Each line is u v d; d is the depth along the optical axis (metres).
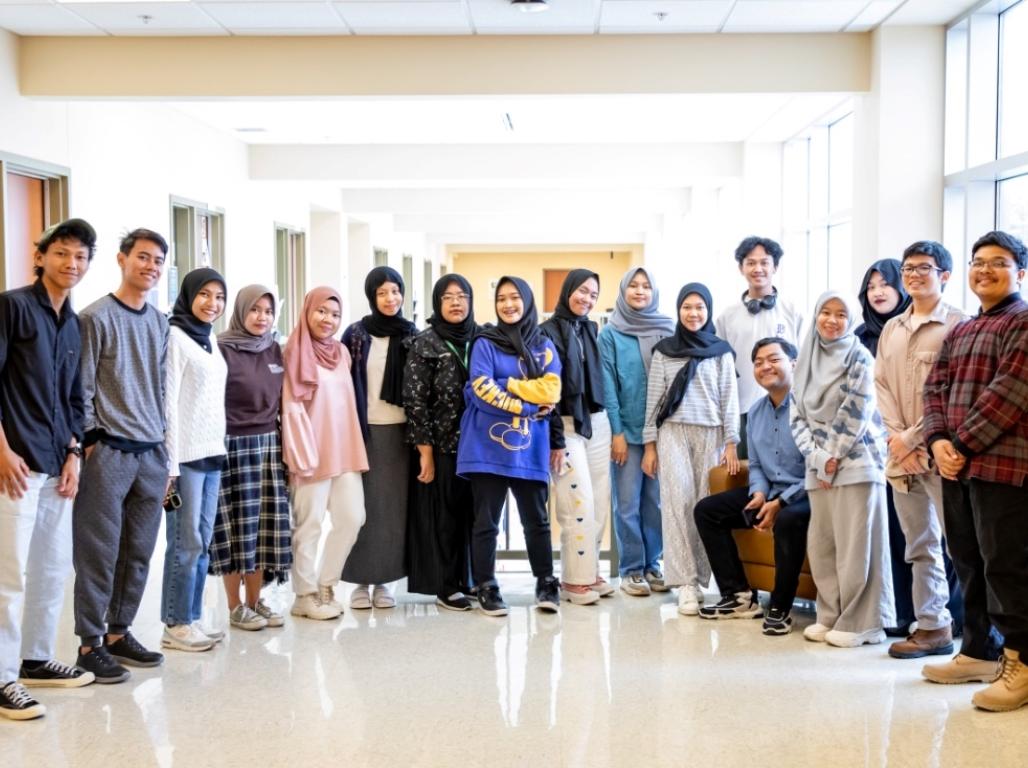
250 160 11.39
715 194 13.23
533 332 4.97
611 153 11.39
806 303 10.75
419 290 21.02
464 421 4.89
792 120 9.57
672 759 3.18
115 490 3.91
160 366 4.03
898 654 4.23
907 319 4.20
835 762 3.15
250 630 4.73
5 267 6.84
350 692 3.83
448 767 3.13
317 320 4.81
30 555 3.77
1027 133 6.11
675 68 7.09
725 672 4.05
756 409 4.91
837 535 4.41
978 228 6.66
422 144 11.41
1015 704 3.56
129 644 4.15
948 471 3.64
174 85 7.15
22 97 7.05
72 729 3.45
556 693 3.81
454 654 4.31
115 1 6.32
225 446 4.52
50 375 3.60
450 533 5.10
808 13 6.62
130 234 3.96
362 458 4.96
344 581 5.17
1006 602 3.53
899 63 6.88
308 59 7.16
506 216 17.78
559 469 5.12
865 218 7.18
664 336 5.32
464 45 7.12
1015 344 3.49
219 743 3.33
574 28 6.94
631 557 5.43
